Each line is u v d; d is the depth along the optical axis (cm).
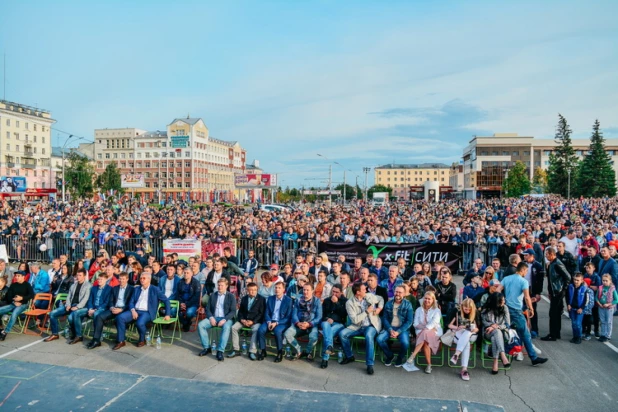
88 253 1293
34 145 8788
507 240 1472
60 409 643
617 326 1023
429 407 645
